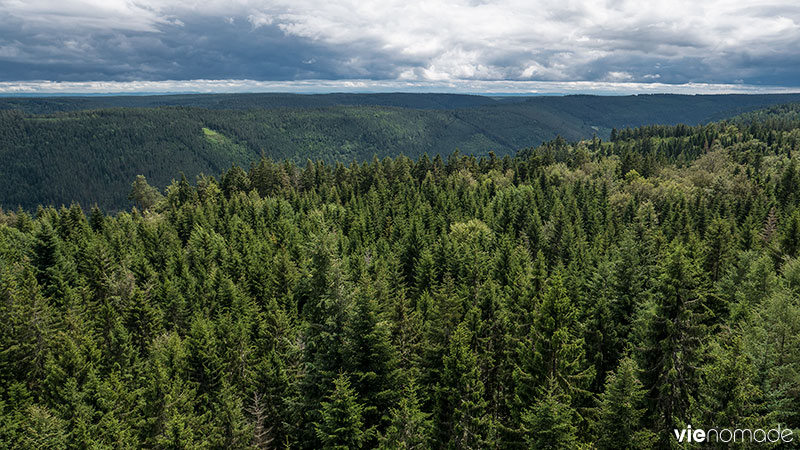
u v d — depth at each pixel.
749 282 45.62
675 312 28.31
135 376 45.00
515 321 40.78
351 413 28.06
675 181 138.25
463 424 29.53
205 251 86.00
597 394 35.22
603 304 38.22
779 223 86.88
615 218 108.12
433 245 83.25
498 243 85.81
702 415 23.67
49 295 68.94
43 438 31.45
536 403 27.16
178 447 30.27
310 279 38.91
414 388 30.48
